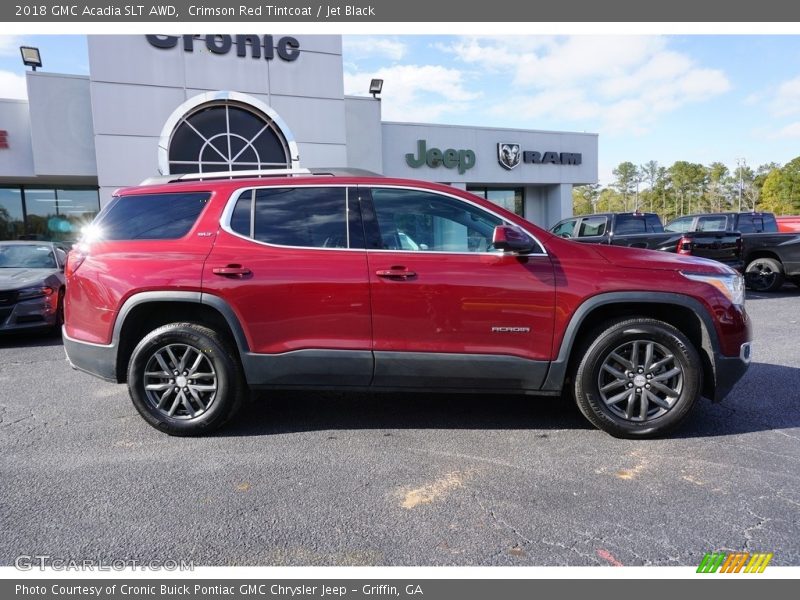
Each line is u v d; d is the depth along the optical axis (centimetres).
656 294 343
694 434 363
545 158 2062
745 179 9712
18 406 439
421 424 390
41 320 699
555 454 334
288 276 350
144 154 1294
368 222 361
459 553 233
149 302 358
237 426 388
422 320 348
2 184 1570
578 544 239
